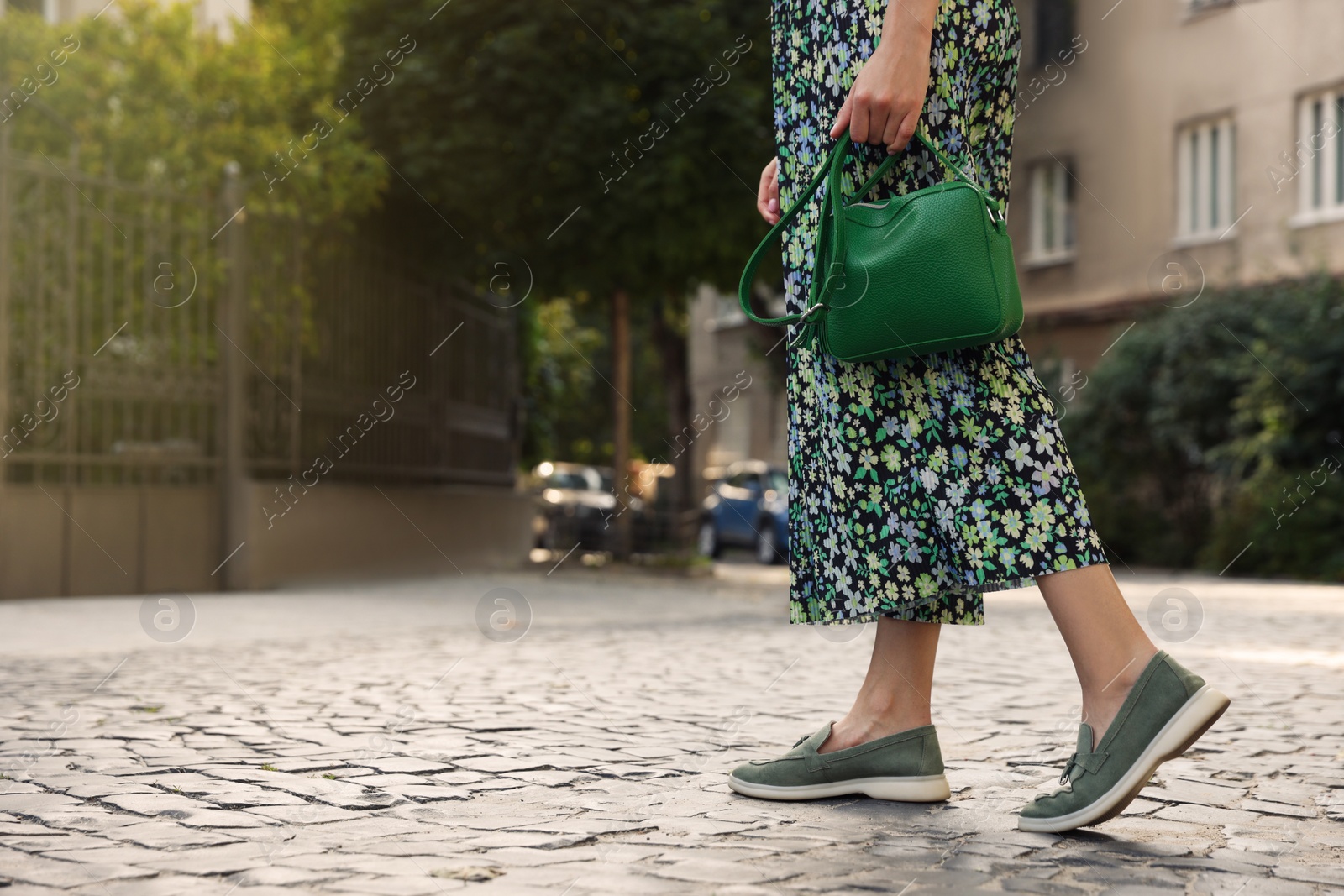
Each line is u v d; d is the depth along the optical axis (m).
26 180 7.90
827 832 2.06
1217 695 1.97
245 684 4.11
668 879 1.75
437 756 2.79
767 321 2.34
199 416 8.90
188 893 1.68
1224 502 15.63
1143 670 2.02
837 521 2.24
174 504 8.72
